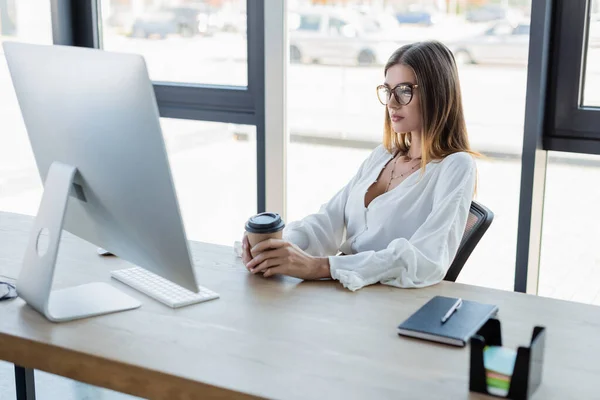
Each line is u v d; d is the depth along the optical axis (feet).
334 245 8.18
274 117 10.84
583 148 9.18
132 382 5.11
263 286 6.59
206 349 5.31
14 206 13.52
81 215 6.27
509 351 4.83
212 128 11.91
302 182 11.25
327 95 10.84
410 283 6.57
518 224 9.48
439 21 9.92
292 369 4.99
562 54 9.09
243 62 11.43
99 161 5.58
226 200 12.14
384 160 8.17
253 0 10.84
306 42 10.77
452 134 7.63
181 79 12.01
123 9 12.26
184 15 11.74
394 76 7.50
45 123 6.05
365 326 5.71
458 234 7.05
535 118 9.12
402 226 7.55
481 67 9.75
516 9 9.38
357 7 10.41
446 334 5.38
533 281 9.75
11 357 5.62
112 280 6.74
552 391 4.70
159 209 5.26
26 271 6.09
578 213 9.58
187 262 5.34
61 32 12.35
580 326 5.74
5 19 13.02
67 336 5.54
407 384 4.78
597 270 9.66
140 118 5.03
